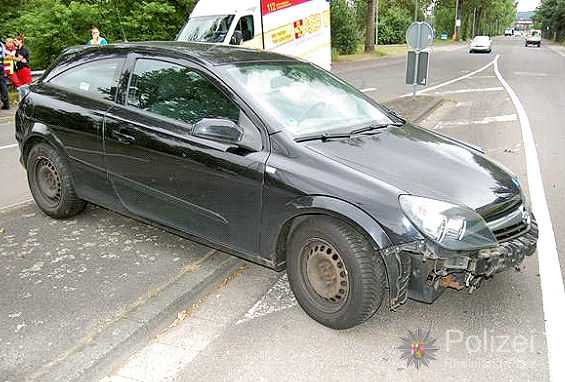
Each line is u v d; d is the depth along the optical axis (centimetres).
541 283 408
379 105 480
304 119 393
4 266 423
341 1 3662
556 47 6147
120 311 359
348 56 3469
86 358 311
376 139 395
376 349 330
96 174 467
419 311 372
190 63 415
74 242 471
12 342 324
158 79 432
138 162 429
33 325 342
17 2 2250
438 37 8975
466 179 356
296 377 304
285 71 440
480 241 316
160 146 409
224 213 384
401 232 311
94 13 1927
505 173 392
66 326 341
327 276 342
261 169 358
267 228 363
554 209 566
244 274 431
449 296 391
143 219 448
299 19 1476
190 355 326
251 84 399
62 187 500
